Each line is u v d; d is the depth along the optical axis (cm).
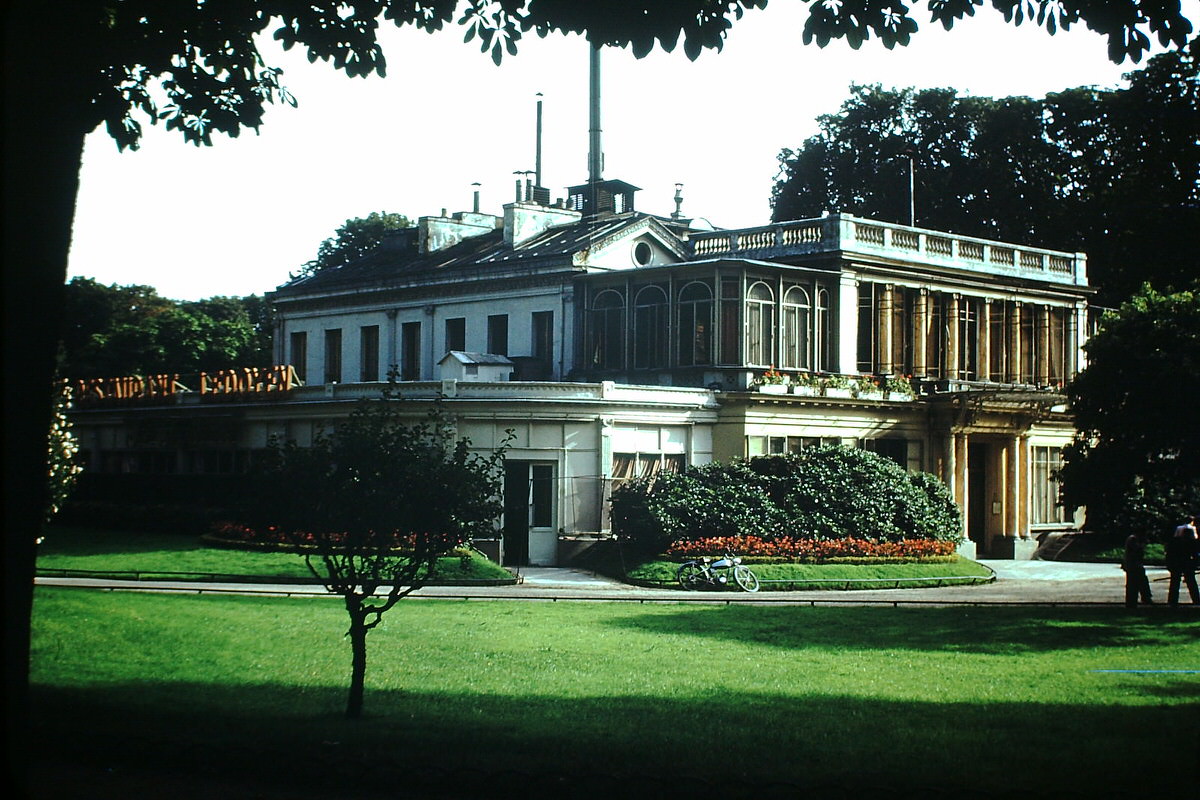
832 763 1302
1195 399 2867
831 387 4450
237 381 4812
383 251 6356
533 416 4000
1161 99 4812
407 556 1638
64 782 1175
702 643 2347
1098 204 5675
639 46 1477
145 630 2238
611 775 1157
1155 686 1898
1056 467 5141
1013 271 5169
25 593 953
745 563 3694
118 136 1689
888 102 6350
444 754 1292
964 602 3130
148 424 5228
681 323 4453
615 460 4084
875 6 1480
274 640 2234
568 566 3988
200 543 4000
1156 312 2989
